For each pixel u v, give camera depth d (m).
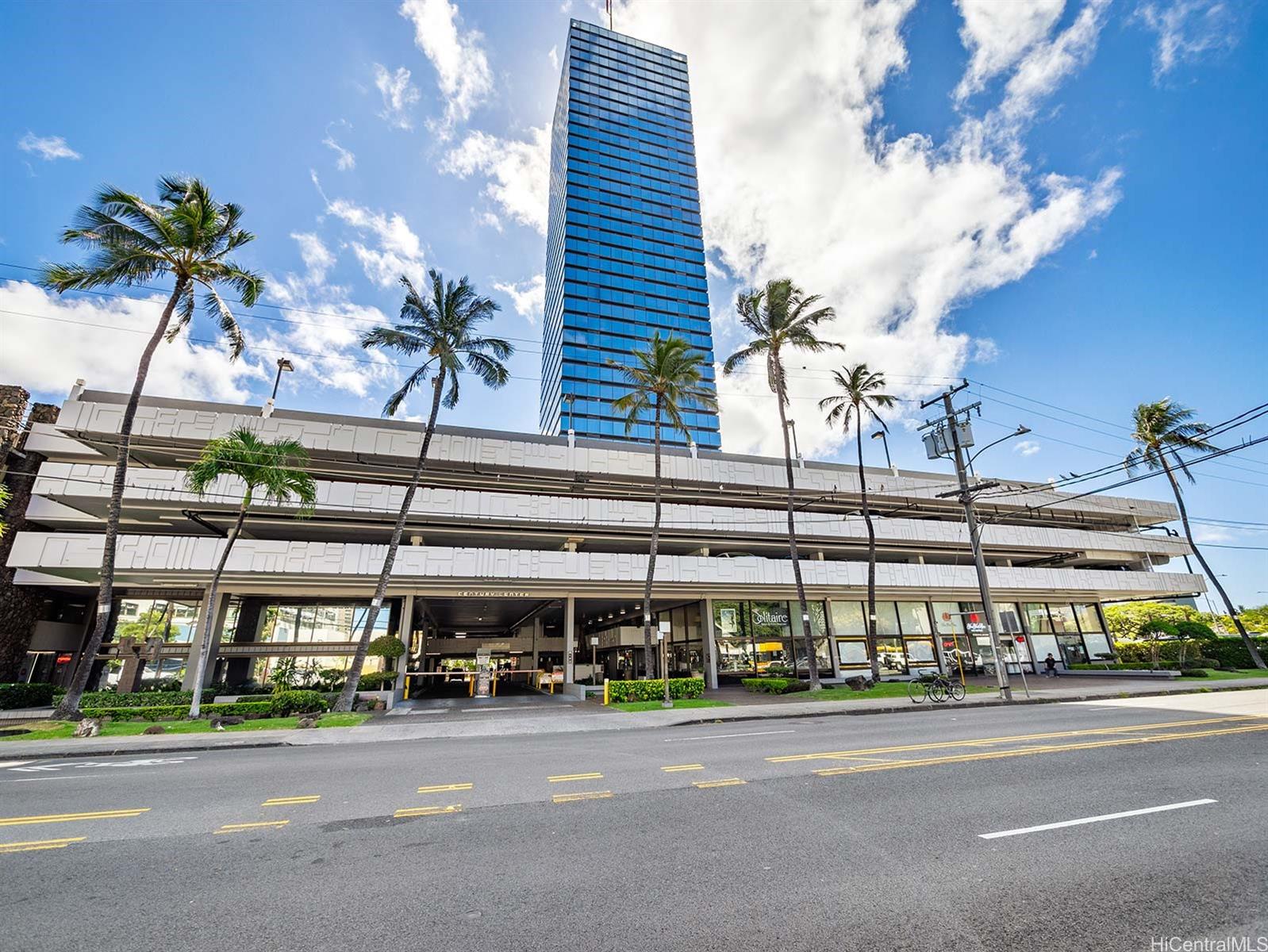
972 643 37.75
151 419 24.88
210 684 26.45
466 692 34.41
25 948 3.98
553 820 6.82
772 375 28.64
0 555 26.64
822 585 31.39
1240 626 34.06
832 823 6.50
